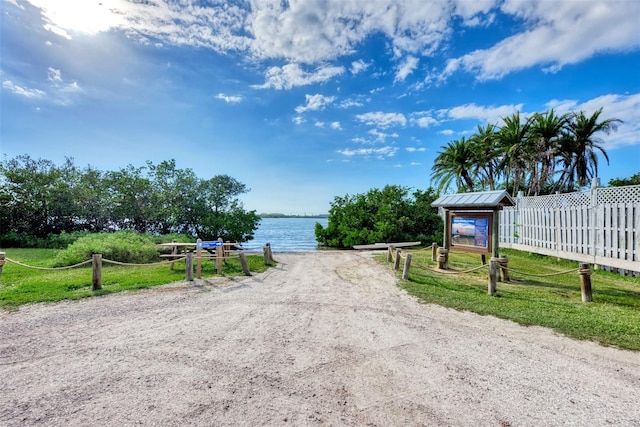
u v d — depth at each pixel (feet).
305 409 9.39
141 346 13.82
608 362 12.57
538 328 16.29
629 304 20.56
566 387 10.76
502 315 18.15
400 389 10.57
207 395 10.07
